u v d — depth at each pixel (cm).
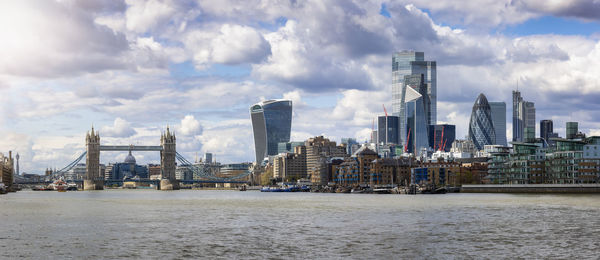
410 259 8175
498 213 15412
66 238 10550
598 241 9762
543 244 9444
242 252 8888
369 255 8525
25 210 18375
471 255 8450
